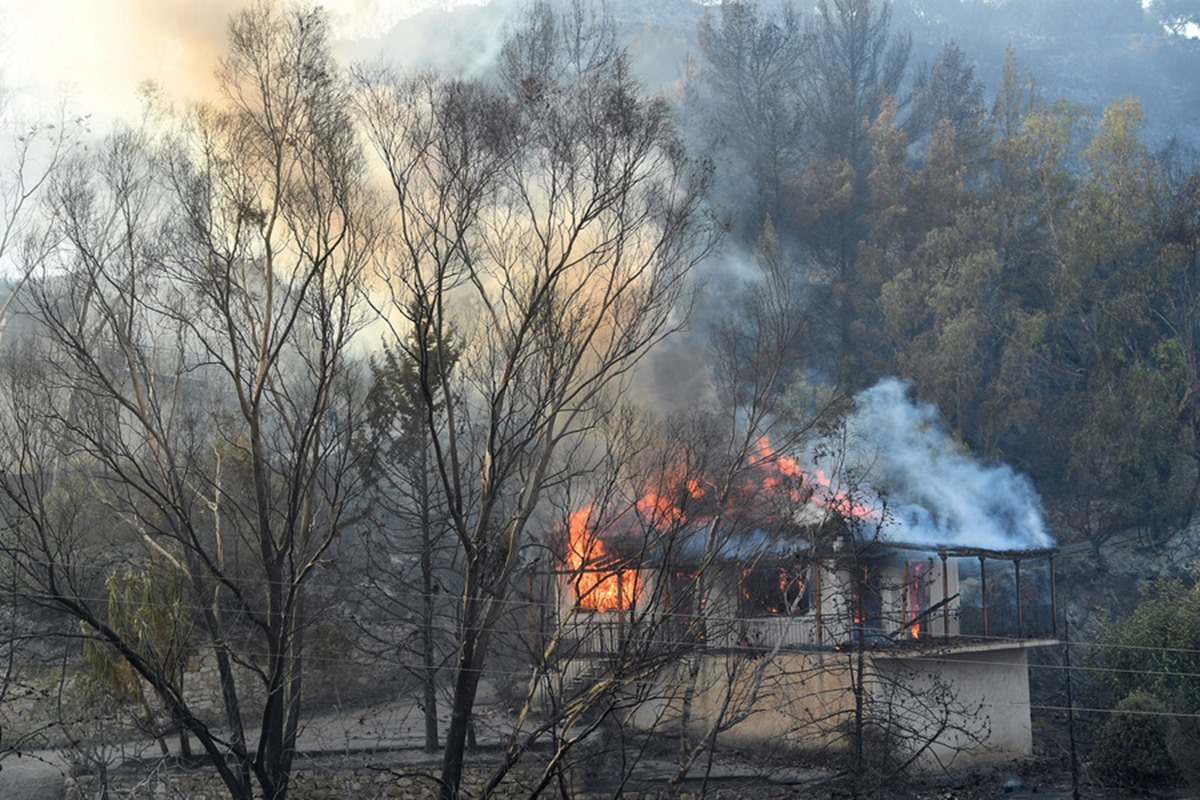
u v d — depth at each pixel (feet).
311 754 95.61
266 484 86.48
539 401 81.20
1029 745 123.85
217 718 109.40
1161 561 174.29
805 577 104.63
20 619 103.09
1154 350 180.86
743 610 91.76
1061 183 202.80
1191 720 120.57
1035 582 171.53
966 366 184.24
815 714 104.78
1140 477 176.24
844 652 99.09
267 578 79.10
